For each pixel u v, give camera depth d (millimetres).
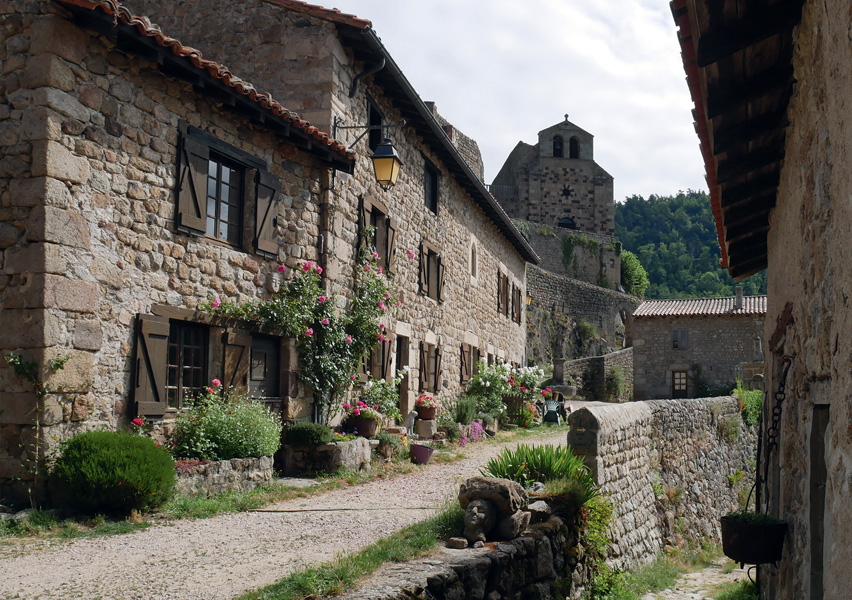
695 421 11812
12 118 6434
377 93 12148
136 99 7301
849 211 2787
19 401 6242
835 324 3088
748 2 3422
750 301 28344
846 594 2699
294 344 9703
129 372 7137
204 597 4355
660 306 29438
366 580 4387
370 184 11844
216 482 7414
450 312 16406
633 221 81562
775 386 5762
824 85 3338
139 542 5621
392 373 12555
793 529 4391
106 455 6207
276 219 9383
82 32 6680
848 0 2760
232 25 10875
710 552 10219
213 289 8336
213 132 8398
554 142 54094
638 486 8945
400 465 10289
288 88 10484
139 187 7309
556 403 20406
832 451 3070
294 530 6184
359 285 11055
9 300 6312
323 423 10109
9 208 6375
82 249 6621
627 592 7020
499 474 7023
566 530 6172
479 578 4773
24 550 5297
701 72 3969
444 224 16000
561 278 40625
